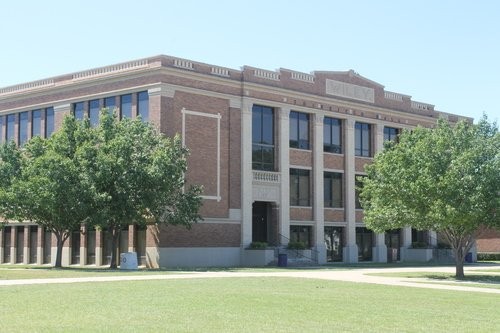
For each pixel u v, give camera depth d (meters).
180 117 46.75
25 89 54.69
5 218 42.69
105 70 49.41
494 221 34.69
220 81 49.25
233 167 49.81
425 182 34.12
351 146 58.31
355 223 58.12
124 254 41.12
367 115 59.75
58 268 42.12
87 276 31.59
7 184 43.66
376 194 37.16
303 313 17.55
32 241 53.31
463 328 15.76
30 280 28.34
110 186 40.53
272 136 53.12
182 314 16.62
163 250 45.03
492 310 19.84
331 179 57.03
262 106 52.50
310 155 55.44
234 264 49.09
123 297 20.45
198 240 47.09
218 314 16.80
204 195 47.62
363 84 59.88
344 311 18.30
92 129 42.53
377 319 16.88
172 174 41.22
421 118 64.62
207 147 48.16
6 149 44.78
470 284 31.12
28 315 15.98
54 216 41.06
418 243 61.56
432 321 16.88
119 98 48.34
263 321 15.78
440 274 38.25
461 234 35.88
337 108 57.38
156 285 25.38
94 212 39.91
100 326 14.33
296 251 51.41
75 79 51.19
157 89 45.91
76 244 50.12
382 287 27.61
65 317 15.69
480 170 33.88
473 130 35.88
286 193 52.84
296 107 54.19
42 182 39.22
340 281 30.50
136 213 40.66
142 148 41.97
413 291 25.98
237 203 49.78
